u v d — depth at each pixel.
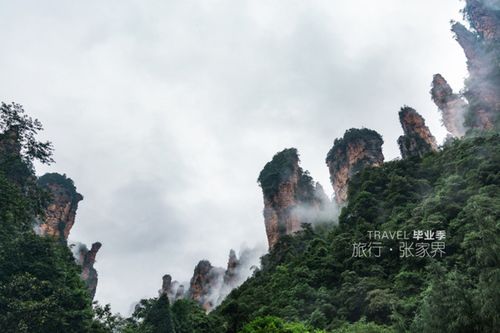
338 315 35.19
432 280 18.03
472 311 15.45
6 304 26.70
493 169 44.22
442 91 100.81
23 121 41.00
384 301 31.69
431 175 58.16
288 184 112.25
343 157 108.81
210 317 47.78
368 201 55.25
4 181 35.22
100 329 35.75
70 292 32.78
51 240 36.56
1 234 32.94
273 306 43.03
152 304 45.47
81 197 116.69
